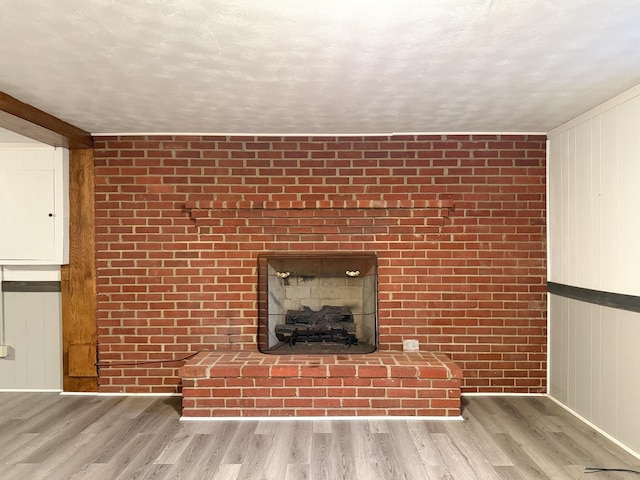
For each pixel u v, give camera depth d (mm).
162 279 4105
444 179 4098
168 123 3746
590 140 3387
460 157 4094
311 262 4121
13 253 4035
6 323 4285
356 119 3625
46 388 4273
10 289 4273
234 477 2682
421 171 4102
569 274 3699
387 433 3305
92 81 2729
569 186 3695
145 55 2350
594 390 3373
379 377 3588
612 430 3168
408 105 3254
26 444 3127
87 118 3580
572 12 1916
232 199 4102
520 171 4086
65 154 4078
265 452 3010
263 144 4102
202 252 4109
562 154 3807
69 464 2844
